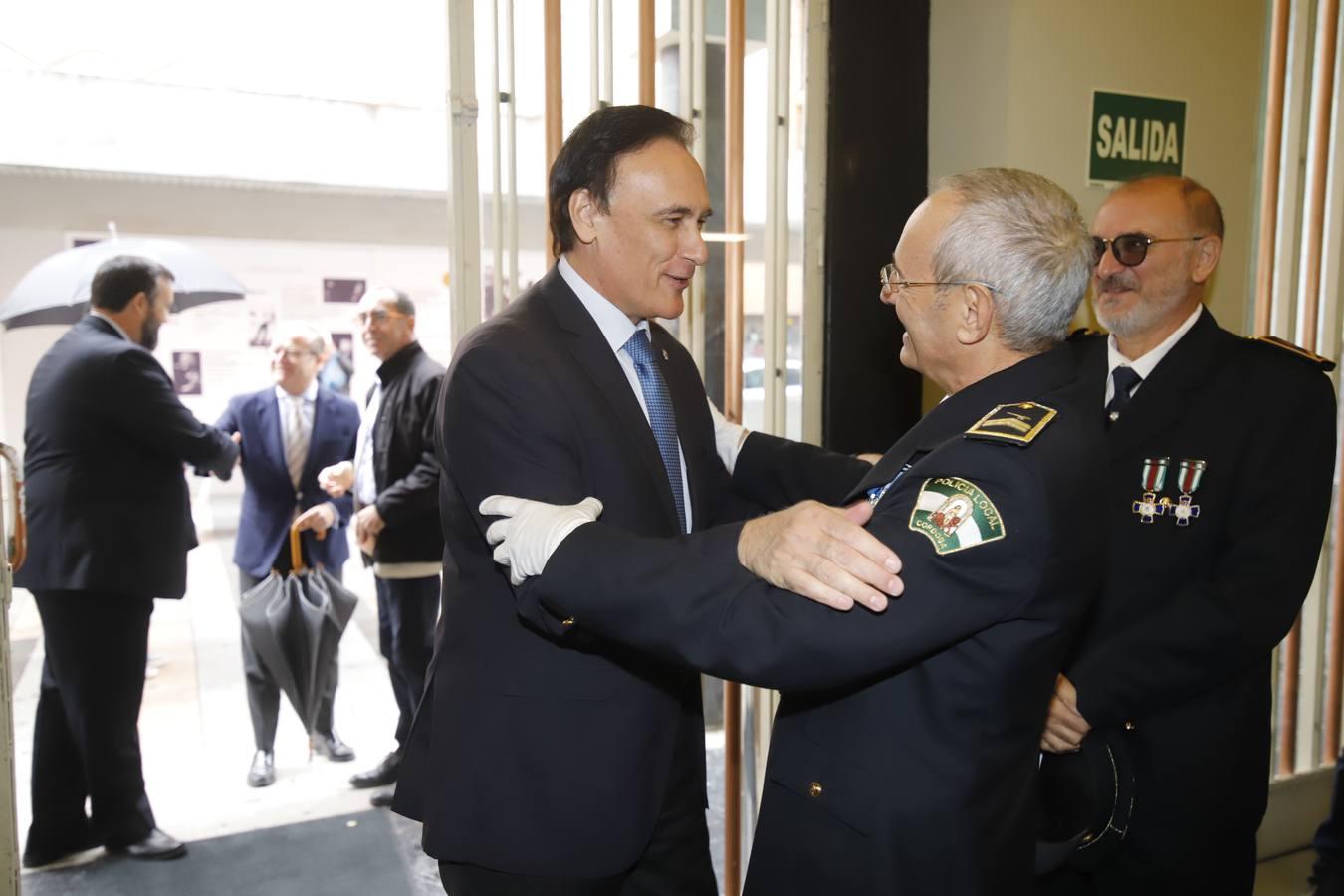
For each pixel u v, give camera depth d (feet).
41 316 11.53
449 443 4.24
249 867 8.63
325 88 17.74
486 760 4.28
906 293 3.72
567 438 4.10
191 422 8.64
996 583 3.19
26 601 17.24
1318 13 7.70
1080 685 4.80
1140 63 7.04
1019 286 3.46
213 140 17.84
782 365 6.95
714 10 6.93
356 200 19.44
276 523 10.40
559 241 4.60
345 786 10.26
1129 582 5.16
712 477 5.36
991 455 3.25
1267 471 4.95
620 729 4.31
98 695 8.45
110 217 17.61
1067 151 6.86
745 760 7.46
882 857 3.45
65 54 15.80
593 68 6.19
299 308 19.36
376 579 9.99
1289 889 7.88
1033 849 3.63
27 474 8.23
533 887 4.31
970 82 6.90
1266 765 5.20
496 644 4.34
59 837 8.63
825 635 3.24
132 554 8.36
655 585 3.47
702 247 4.41
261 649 9.10
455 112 6.02
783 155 6.76
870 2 6.93
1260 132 7.89
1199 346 5.28
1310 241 8.04
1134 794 5.01
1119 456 5.27
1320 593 8.54
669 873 4.92
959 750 3.40
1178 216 5.20
